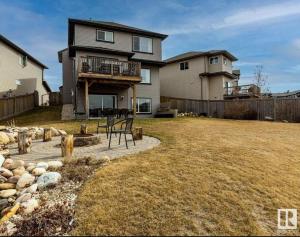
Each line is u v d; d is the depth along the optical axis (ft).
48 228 11.59
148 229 11.48
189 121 51.70
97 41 65.62
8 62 71.05
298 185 17.49
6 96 69.15
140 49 72.13
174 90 102.47
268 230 12.09
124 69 58.95
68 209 12.91
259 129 43.57
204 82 92.68
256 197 14.84
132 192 14.34
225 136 32.63
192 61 96.48
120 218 12.12
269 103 66.64
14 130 35.91
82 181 16.16
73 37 67.77
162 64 74.08
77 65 58.75
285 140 32.71
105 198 13.73
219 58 91.61
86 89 54.95
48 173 16.47
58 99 93.20
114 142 30.30
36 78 93.97
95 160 19.71
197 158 20.77
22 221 12.26
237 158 21.35
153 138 31.99
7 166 18.58
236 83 117.08
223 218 12.55
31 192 15.02
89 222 11.82
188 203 13.55
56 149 26.61
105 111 61.05
